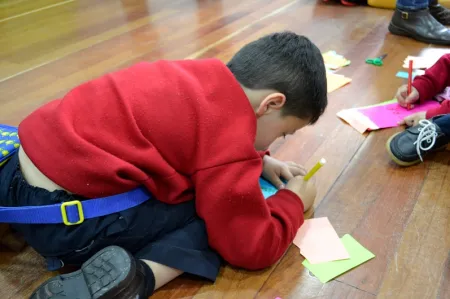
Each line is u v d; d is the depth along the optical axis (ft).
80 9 8.66
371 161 3.75
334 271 2.72
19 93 5.20
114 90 2.45
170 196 2.58
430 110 4.06
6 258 2.94
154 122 2.39
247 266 2.69
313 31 6.86
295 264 2.79
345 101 4.69
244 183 2.44
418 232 2.99
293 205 2.89
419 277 2.66
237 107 2.48
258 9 8.17
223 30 7.07
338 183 3.49
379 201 3.29
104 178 2.31
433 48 6.02
